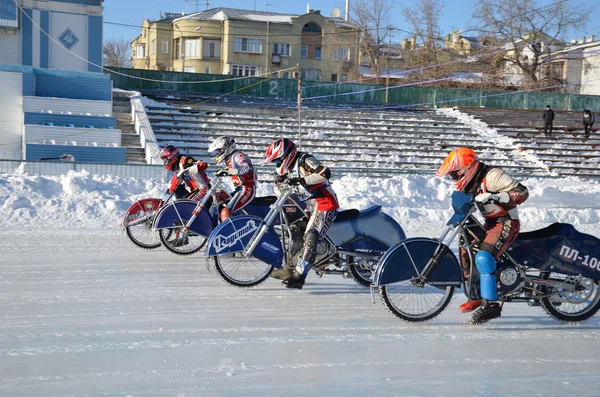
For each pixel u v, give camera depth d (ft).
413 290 23.38
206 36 206.18
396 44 213.46
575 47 173.47
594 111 129.39
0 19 83.61
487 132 108.06
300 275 22.04
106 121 77.56
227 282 22.63
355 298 22.08
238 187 25.85
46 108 76.79
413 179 53.93
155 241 31.58
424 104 124.36
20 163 49.57
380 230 23.08
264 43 206.18
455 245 34.50
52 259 26.84
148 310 19.39
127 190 44.04
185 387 13.05
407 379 14.06
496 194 17.79
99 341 16.07
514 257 18.71
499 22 163.43
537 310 21.40
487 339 17.65
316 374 14.14
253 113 99.86
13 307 19.21
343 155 91.45
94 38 88.89
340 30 206.39
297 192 21.57
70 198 40.37
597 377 14.67
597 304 19.81
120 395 12.51
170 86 110.22
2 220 35.58
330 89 119.34
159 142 84.12
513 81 168.76
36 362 14.35
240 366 14.47
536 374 14.75
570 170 97.71
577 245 19.10
